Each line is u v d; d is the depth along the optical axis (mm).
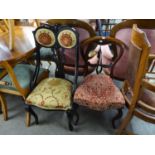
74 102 1537
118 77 1981
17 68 1788
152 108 1309
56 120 1855
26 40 1860
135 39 1309
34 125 1786
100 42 1674
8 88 1624
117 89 1588
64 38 1480
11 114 1907
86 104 1488
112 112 1962
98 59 1819
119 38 1740
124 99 1508
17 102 2080
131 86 1443
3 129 1735
